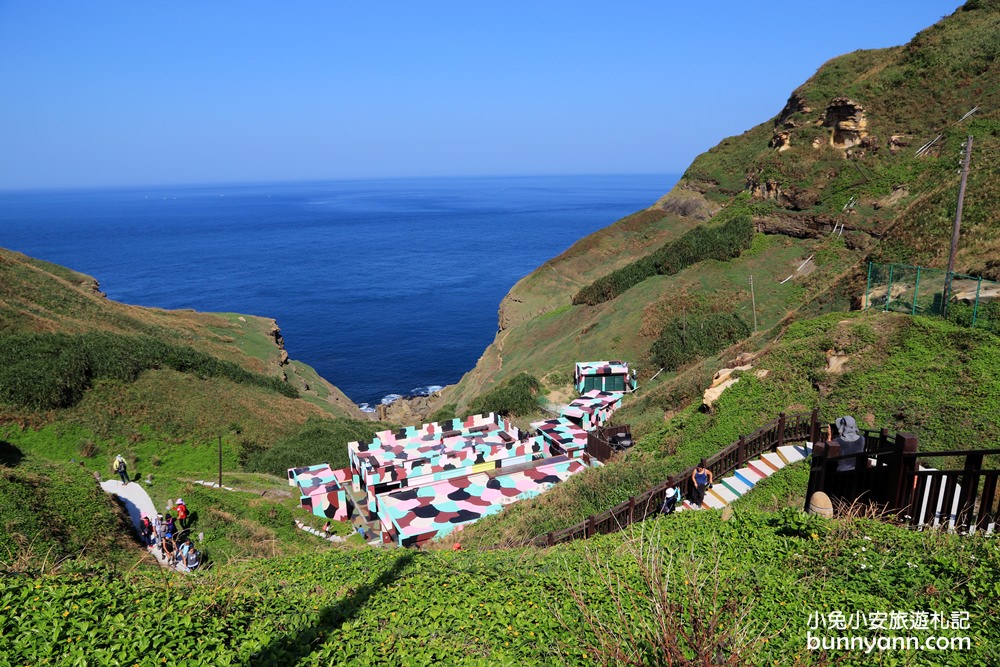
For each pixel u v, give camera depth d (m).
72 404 36.47
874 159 50.09
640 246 76.12
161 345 46.94
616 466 20.81
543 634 7.70
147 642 6.68
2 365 36.53
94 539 20.19
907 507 10.37
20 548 16.81
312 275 161.25
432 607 8.58
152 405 38.97
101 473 31.81
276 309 123.00
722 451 15.81
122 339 45.44
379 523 26.98
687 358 43.25
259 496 29.30
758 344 30.47
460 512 23.34
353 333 106.00
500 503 24.05
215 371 47.97
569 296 72.12
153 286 147.62
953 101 48.31
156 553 21.84
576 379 45.28
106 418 36.47
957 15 54.97
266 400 46.00
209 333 69.00
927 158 47.06
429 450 31.14
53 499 21.19
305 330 107.94
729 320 44.56
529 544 15.40
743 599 7.84
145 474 32.09
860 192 49.34
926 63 51.75
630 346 48.66
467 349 97.19
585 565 9.97
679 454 19.09
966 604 7.48
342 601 9.12
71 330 46.41
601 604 8.16
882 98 52.28
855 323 21.36
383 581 10.09
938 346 18.94
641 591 8.12
